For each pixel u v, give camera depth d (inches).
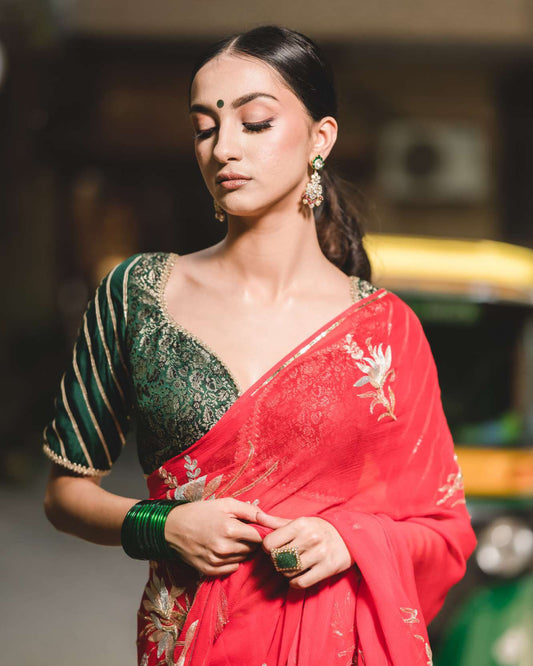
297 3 443.2
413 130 463.5
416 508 68.4
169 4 440.8
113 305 67.8
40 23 372.8
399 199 466.0
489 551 130.4
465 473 138.6
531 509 136.9
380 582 62.9
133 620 191.3
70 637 180.9
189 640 62.7
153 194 493.4
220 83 64.6
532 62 457.4
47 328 420.5
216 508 61.4
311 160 67.9
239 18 442.6
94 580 215.6
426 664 64.1
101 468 69.2
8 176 398.3
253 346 64.9
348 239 77.2
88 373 68.2
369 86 462.3
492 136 468.4
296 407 63.1
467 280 148.9
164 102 457.7
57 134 423.8
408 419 67.6
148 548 63.2
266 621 62.7
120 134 450.6
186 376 63.8
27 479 308.2
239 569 62.3
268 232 66.5
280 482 63.5
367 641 63.4
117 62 454.0
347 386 64.7
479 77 466.0
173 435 63.9
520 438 142.1
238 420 62.4
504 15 442.3
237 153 64.2
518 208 471.2
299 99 65.6
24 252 417.7
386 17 443.2
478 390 146.8
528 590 126.9
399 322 69.1
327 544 61.9
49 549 237.0
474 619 122.6
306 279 68.0
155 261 69.0
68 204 457.4
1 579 212.7
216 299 66.6
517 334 149.3
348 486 65.4
